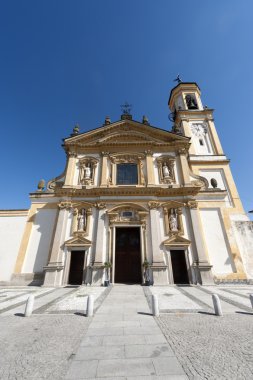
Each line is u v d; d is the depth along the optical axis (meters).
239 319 6.58
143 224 17.38
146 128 22.98
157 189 18.52
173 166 20.69
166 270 15.61
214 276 15.86
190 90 32.09
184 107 30.48
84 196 18.86
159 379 3.39
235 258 16.38
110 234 17.09
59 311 7.87
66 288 14.10
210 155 25.95
